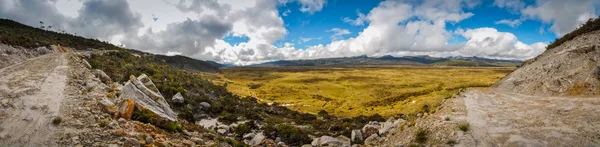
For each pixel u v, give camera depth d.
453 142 13.70
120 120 14.87
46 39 70.25
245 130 31.16
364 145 22.67
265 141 25.48
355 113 67.50
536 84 28.77
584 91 21.69
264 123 41.22
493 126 15.51
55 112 14.59
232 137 28.66
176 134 16.36
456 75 178.50
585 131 12.45
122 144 11.87
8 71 27.86
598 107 15.88
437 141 14.62
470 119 17.58
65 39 86.69
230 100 59.19
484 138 13.66
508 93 29.67
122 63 53.56
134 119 16.47
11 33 55.41
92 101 17.95
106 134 12.66
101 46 95.44
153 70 57.25
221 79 180.12
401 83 142.12
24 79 23.45
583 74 23.73
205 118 40.47
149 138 12.95
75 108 15.70
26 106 15.43
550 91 25.12
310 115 61.19
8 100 16.34
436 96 66.19
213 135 20.45
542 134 13.12
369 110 70.94
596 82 21.66
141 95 20.77
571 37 36.22
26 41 52.31
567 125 13.73
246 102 67.88
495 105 22.34
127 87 21.12
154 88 29.75
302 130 33.50
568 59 28.73
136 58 73.44
